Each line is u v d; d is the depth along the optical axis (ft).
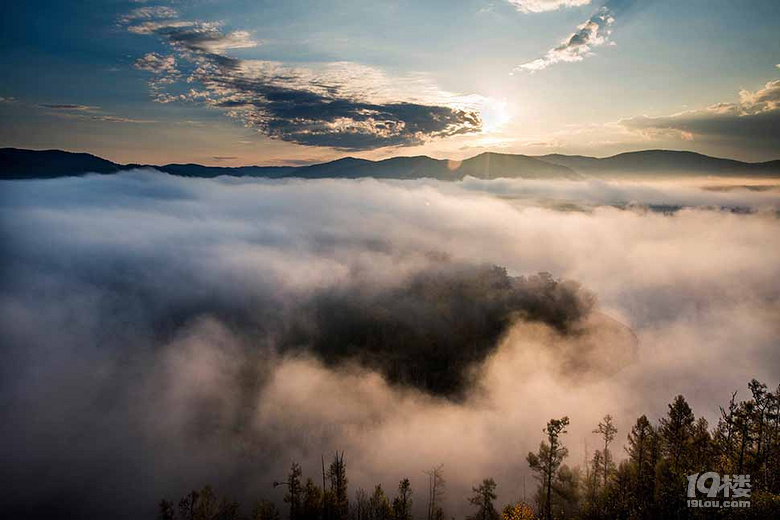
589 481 188.65
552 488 183.93
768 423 145.59
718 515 108.27
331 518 197.06
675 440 151.84
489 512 209.46
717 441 153.99
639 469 147.64
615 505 140.87
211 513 226.79
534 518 177.06
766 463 137.08
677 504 115.44
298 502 204.23
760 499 105.70
